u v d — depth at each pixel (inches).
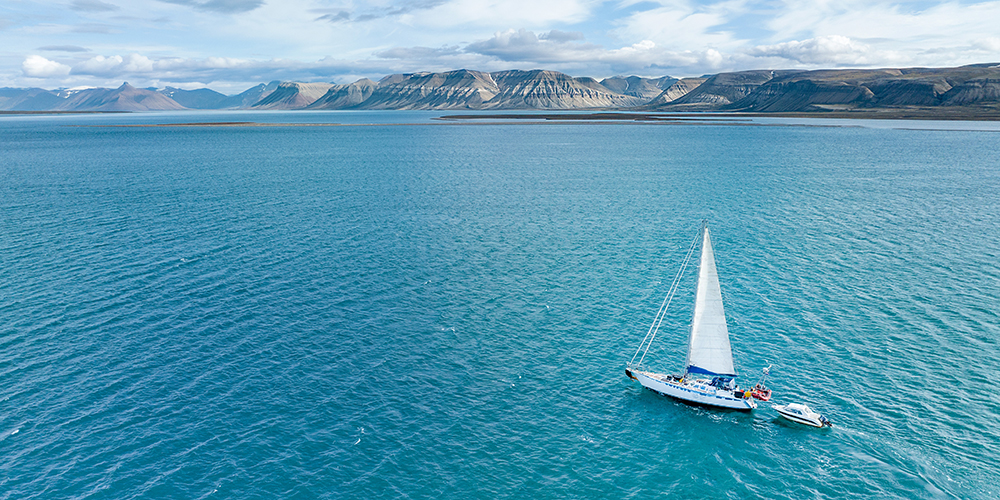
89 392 1861.5
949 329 2300.7
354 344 2217.0
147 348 2140.7
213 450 1621.6
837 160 7628.0
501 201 4874.5
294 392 1894.7
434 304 2600.9
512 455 1646.2
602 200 4928.6
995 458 1594.5
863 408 1828.2
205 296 2628.0
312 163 7529.5
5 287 2677.2
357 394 1895.9
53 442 1633.9
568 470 1594.5
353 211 4411.9
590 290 2783.0
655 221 4131.4
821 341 2237.9
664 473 1589.6
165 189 5354.3
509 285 2839.6
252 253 3267.7
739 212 4414.4
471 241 3587.6
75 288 2687.0
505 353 2183.8
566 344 2262.6
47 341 2169.0
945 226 3870.6
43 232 3659.0
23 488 1464.1
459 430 1738.4
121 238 3535.9
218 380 1950.1
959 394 1872.5
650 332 2363.4
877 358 2102.6
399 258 3230.8
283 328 2331.4
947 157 7844.5
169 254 3218.5
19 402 1800.0
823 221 4079.7
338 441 1672.0
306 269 3016.7
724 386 1913.1
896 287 2748.5
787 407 1800.0
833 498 1493.6
